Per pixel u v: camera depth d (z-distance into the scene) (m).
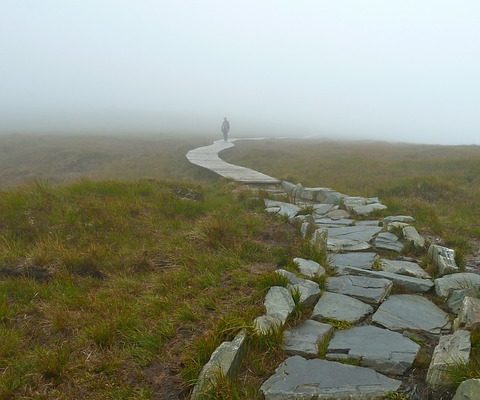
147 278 5.88
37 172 26.78
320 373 3.61
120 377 3.77
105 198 9.28
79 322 4.68
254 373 3.72
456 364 3.42
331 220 9.10
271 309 4.55
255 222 8.38
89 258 6.25
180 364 3.88
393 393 3.34
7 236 7.05
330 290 5.38
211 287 5.38
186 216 8.97
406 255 6.92
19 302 5.19
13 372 3.84
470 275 5.62
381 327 4.48
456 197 12.05
